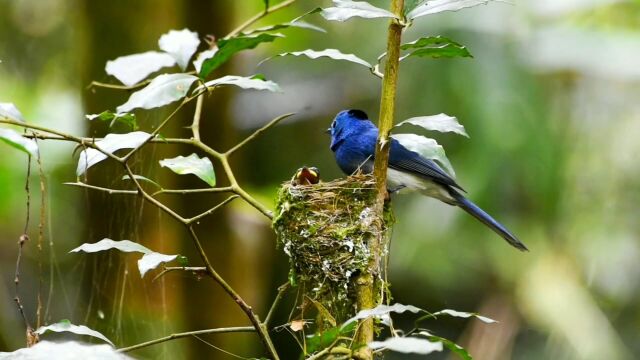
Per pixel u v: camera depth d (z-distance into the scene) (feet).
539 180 37.99
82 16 29.14
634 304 43.21
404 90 38.52
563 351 40.70
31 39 41.93
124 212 28.99
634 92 39.81
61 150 38.42
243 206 31.99
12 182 38.96
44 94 41.34
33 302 39.65
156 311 29.17
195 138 19.08
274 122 19.30
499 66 37.01
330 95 45.83
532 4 37.78
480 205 38.55
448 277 42.73
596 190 40.86
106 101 28.84
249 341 31.35
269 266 38.60
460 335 45.52
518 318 41.83
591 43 37.37
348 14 16.21
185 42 19.63
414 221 41.39
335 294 19.72
